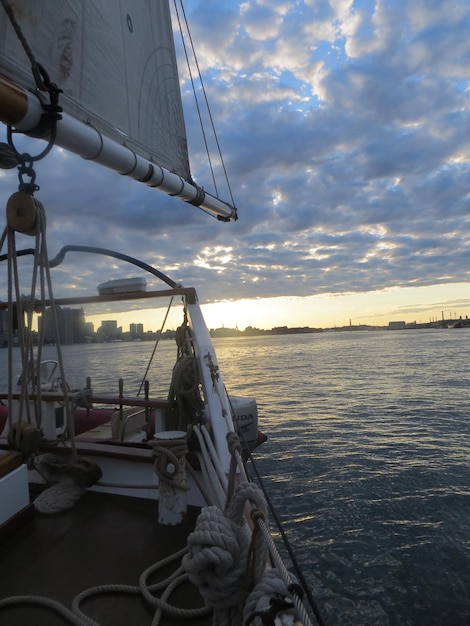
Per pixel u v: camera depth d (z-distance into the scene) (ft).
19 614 6.95
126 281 13.79
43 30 9.20
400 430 64.18
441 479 41.57
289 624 3.92
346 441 57.57
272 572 4.65
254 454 51.70
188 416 11.65
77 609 6.89
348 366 200.34
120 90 12.64
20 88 7.09
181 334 14.78
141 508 10.31
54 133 7.86
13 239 8.73
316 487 40.09
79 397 12.61
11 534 9.13
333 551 28.73
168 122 16.39
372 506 35.58
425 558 27.55
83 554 8.53
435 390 109.50
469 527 31.45
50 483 11.34
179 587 7.53
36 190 8.63
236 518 5.58
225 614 5.31
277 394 110.93
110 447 11.39
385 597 23.95
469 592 24.07
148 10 14.78
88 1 10.82
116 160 11.41
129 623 6.77
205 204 19.69
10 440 9.70
